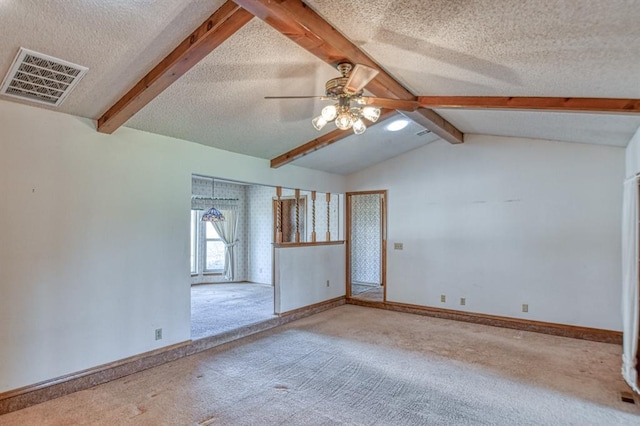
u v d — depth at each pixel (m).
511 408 2.79
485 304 5.25
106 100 2.93
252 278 9.00
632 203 3.15
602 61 2.23
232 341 4.41
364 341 4.41
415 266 5.90
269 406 2.80
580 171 4.64
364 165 6.34
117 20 2.05
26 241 2.82
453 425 2.55
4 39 2.12
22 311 2.78
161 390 3.06
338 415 2.67
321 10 2.00
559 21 1.82
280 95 3.29
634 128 3.59
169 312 3.79
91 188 3.22
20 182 2.80
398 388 3.12
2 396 2.66
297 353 3.98
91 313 3.18
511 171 5.11
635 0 1.56
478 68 2.62
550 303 4.78
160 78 2.50
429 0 1.80
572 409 2.77
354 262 8.74
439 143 5.71
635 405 2.83
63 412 2.69
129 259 3.48
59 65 2.42
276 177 5.33
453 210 5.56
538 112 3.49
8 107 2.75
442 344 4.29
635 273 3.08
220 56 2.60
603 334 4.42
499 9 1.79
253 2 1.81
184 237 3.97
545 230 4.85
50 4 1.88
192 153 4.11
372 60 2.64
